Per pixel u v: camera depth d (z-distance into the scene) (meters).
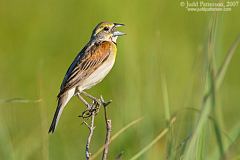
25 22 21.55
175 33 19.98
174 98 14.77
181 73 16.66
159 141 11.04
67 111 16.41
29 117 15.24
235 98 16.25
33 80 18.98
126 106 12.14
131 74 12.90
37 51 20.75
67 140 14.34
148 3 19.66
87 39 21.09
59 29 21.31
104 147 8.52
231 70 18.59
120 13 18.80
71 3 21.52
